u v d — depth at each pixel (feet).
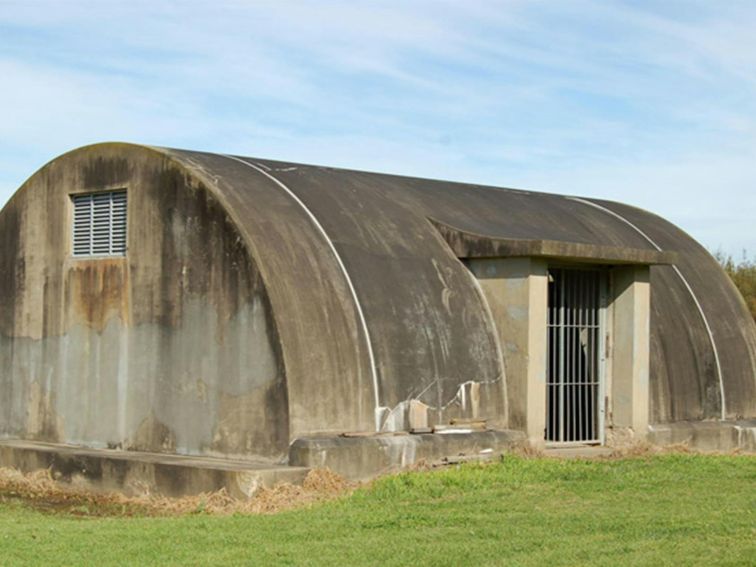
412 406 61.87
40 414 70.74
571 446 68.95
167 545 42.32
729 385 78.69
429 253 67.77
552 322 69.15
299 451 56.65
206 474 56.65
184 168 63.62
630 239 81.15
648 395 71.56
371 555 40.16
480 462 62.08
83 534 44.88
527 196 83.92
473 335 65.87
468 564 38.83
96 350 67.72
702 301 80.69
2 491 64.08
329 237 64.23
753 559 38.50
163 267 64.18
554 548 41.04
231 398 60.08
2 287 73.72
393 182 75.92
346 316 61.05
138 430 64.85
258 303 59.11
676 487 55.16
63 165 70.44
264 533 44.62
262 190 65.26
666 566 37.86
